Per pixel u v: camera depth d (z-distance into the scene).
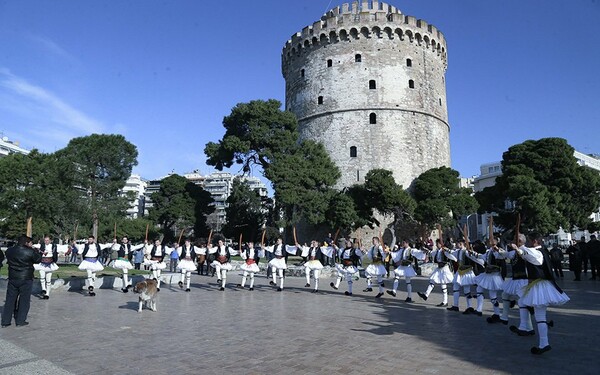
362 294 17.83
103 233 63.41
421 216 47.28
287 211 49.69
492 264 11.71
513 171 45.28
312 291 18.84
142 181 148.62
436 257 14.82
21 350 8.03
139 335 9.49
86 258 16.62
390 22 57.97
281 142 50.09
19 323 10.48
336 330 10.08
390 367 7.08
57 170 39.34
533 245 8.68
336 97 58.00
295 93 62.94
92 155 41.53
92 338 9.19
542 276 8.25
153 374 6.70
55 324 10.74
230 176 166.25
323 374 6.71
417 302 15.48
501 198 46.62
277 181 46.97
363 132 56.53
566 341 9.03
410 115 57.62
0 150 95.50
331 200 48.59
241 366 7.12
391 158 55.97
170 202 68.38
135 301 15.02
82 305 14.00
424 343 8.78
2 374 6.56
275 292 18.33
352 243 18.73
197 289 19.38
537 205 40.50
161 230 70.38
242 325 10.69
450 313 12.95
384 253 17.16
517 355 7.86
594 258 23.58
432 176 49.97
